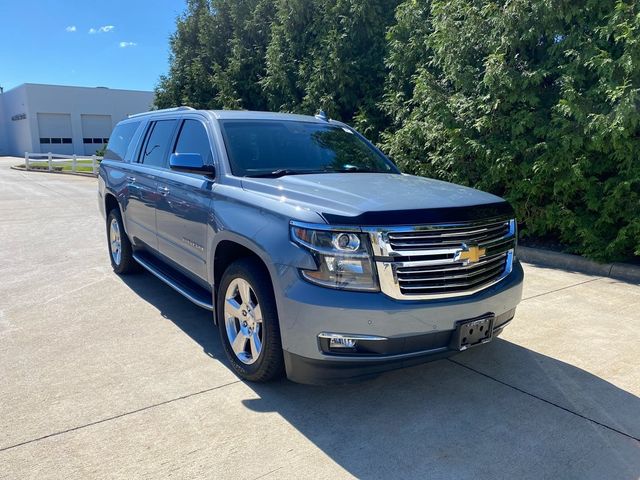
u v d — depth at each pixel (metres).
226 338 3.94
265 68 13.47
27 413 3.32
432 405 3.52
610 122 6.30
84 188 18.92
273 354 3.45
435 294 3.19
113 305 5.47
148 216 5.39
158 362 4.10
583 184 6.87
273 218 3.41
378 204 3.20
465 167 8.28
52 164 32.25
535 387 3.78
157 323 4.95
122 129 6.88
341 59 10.93
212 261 4.04
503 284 3.61
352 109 11.48
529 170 7.37
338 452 2.98
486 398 3.62
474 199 3.55
